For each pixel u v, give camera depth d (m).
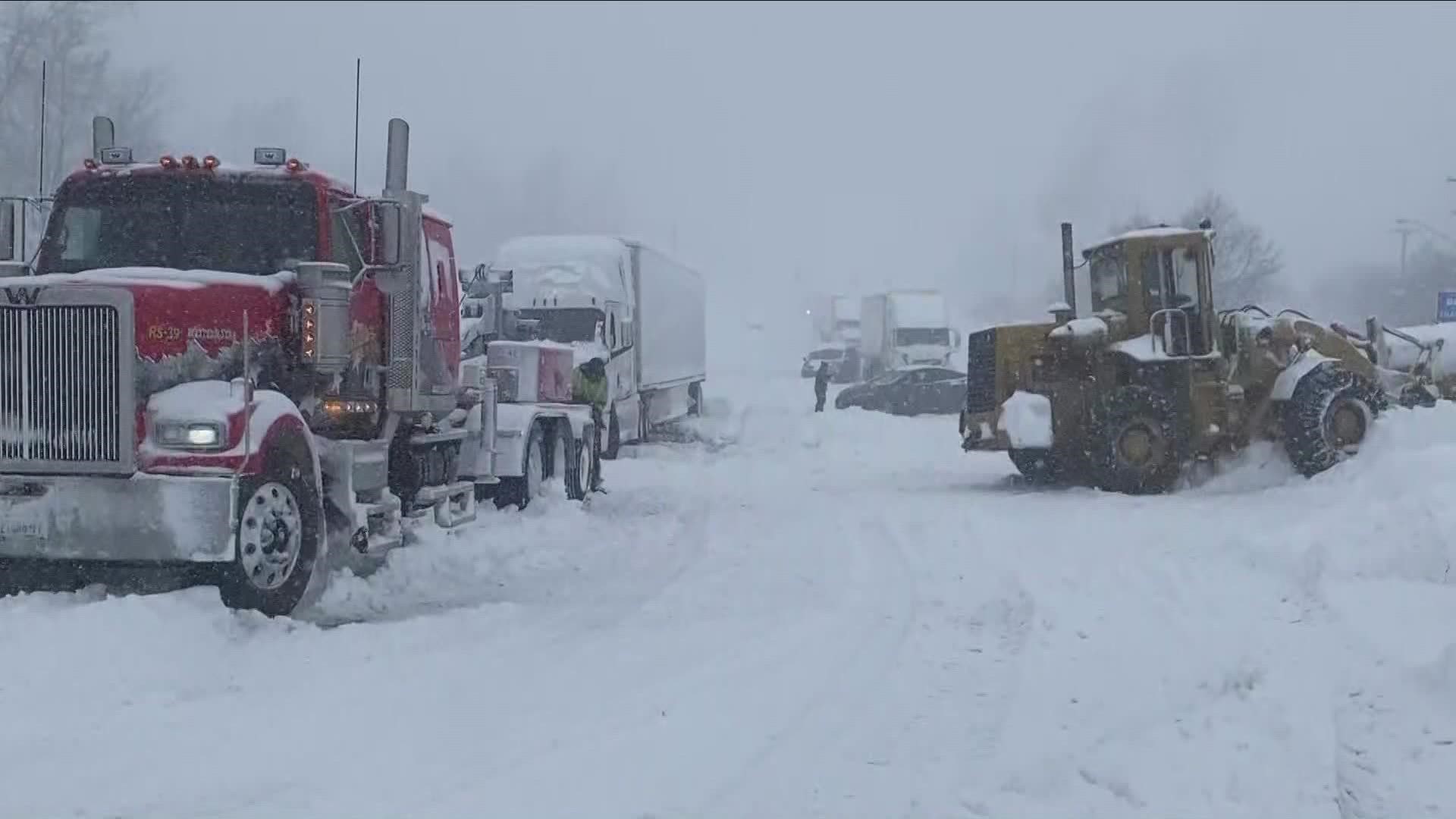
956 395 39.84
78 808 5.69
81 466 8.69
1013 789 6.01
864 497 17.36
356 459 10.52
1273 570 10.57
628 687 7.80
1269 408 17.38
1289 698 7.11
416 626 9.25
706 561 12.33
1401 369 18.12
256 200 10.41
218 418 8.84
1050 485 18.77
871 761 6.41
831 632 9.28
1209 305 17.34
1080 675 7.92
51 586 9.62
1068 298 19.22
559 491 15.32
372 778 6.09
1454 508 10.32
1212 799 5.84
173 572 9.52
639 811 5.68
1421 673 7.10
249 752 6.46
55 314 8.73
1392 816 5.57
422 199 11.12
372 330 10.93
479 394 13.20
